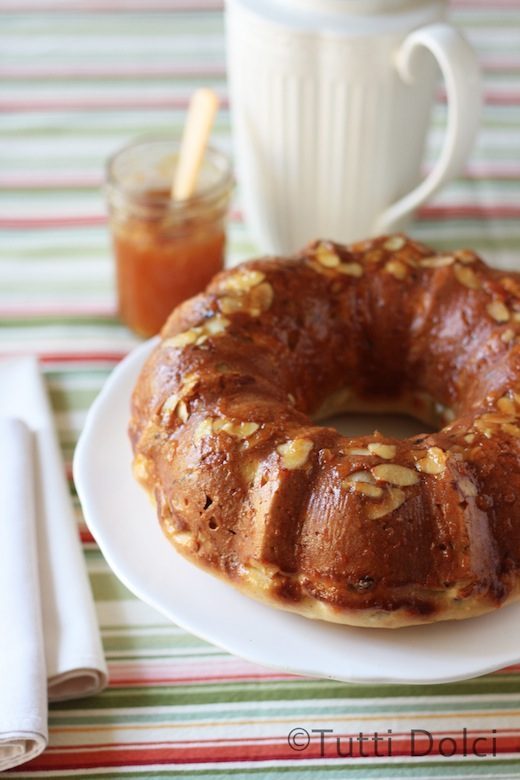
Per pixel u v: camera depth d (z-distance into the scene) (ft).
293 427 2.72
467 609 2.63
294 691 2.78
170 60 4.06
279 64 3.21
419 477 2.65
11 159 3.76
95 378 3.28
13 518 2.89
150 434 2.78
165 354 2.83
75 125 3.85
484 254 3.50
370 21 3.17
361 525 2.61
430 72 3.26
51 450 3.06
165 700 2.76
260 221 3.47
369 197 3.37
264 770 2.68
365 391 3.01
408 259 3.00
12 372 3.22
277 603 2.65
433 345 2.95
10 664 2.70
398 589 2.61
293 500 2.65
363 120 3.26
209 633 2.64
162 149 3.43
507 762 2.69
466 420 2.76
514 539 2.66
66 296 3.45
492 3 4.26
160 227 3.24
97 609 2.88
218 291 2.92
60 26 4.19
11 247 3.56
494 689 2.78
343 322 2.97
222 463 2.68
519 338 2.87
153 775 2.67
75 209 3.65
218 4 4.26
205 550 2.68
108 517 2.79
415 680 2.59
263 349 2.86
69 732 2.72
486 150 3.79
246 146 3.38
